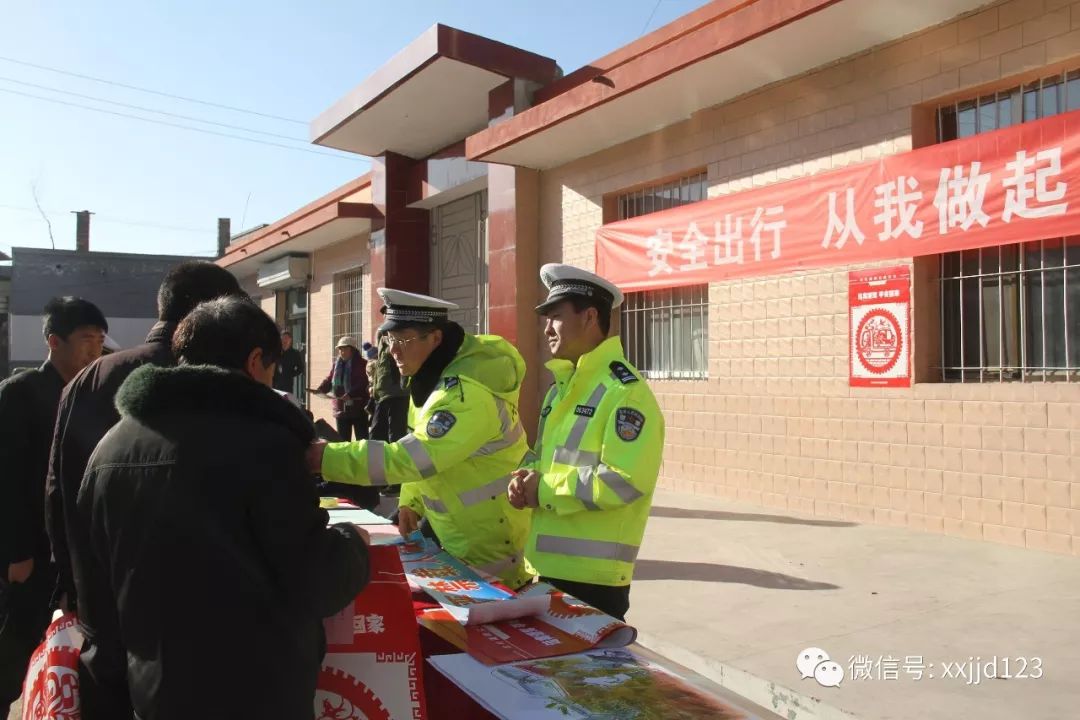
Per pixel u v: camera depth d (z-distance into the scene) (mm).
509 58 9414
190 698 1524
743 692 3373
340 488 5984
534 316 9398
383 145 12172
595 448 2490
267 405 1665
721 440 7219
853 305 6109
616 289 2689
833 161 6297
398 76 9680
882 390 5926
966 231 5371
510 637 2184
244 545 1554
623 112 7441
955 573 4613
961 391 5445
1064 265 5086
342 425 10875
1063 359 5102
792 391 6578
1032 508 5070
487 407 2619
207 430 1592
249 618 1546
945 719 2906
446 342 2818
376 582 1985
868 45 5996
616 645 2145
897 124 5855
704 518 6348
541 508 2639
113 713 1815
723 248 7148
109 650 1788
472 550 2891
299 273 16234
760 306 6855
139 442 1619
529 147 8531
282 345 1904
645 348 8336
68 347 3301
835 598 4281
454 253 12141
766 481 6801
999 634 3666
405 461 2461
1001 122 5449
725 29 5984
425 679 2279
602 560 2504
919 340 5738
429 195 11898
